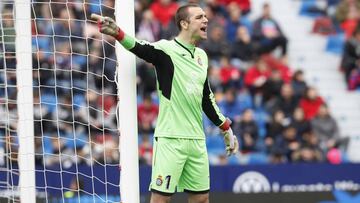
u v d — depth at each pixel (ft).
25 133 74.54
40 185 99.40
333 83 174.09
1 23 79.71
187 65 69.15
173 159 68.33
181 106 68.74
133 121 69.77
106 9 129.90
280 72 162.61
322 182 126.62
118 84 69.92
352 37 173.27
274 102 156.56
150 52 67.41
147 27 152.87
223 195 111.75
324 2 179.93
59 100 125.08
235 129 148.15
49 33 128.06
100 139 124.57
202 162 70.44
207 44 158.10
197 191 70.69
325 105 159.22
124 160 69.67
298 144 149.69
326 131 153.99
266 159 147.43
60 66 127.65
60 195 99.60
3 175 86.53
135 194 69.67
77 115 125.29
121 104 69.72
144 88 146.41
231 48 162.20
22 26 74.23
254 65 161.99
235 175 122.72
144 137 139.95
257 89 158.10
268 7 166.50
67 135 122.93
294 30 176.65
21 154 74.49
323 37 177.17
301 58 174.40
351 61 173.17
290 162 147.54
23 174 74.54
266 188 123.95
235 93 156.87
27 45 74.28
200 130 70.28
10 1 86.74
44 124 121.70
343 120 171.01
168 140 68.59
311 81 173.58
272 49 164.55
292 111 155.53
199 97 69.62
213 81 155.84
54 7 129.08
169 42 69.46
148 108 141.90
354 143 167.32
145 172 113.50
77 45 130.11
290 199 114.01
